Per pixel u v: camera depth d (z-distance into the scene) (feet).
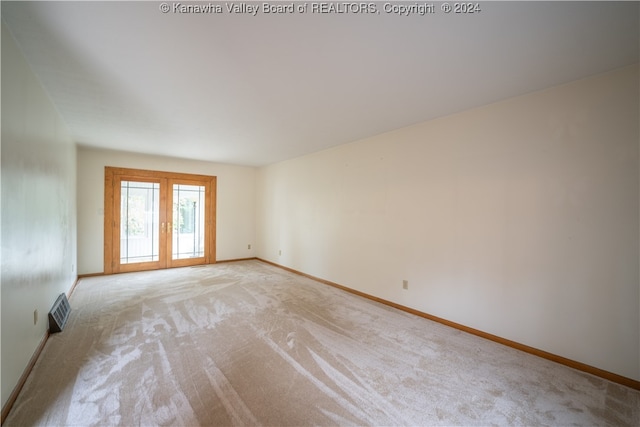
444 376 6.89
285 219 19.06
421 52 6.14
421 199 10.89
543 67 6.75
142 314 10.50
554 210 7.75
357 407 5.75
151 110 9.67
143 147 15.35
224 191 21.08
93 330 9.05
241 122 10.97
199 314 10.60
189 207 19.62
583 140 7.29
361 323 10.05
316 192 16.29
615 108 6.84
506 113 8.64
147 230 18.01
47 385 6.21
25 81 6.41
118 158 16.85
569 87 7.50
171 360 7.34
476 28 5.31
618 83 6.80
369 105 9.20
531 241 8.16
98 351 7.73
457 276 9.77
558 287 7.68
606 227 6.98
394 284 11.84
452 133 9.96
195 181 19.76
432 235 10.52
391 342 8.62
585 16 4.95
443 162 10.21
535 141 8.07
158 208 18.34
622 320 6.77
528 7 4.74
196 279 15.96
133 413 5.42
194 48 6.01
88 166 15.96
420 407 5.79
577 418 5.56
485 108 9.11
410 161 11.30
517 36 5.56
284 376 6.76
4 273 5.33
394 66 6.73
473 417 5.54
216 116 10.28
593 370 7.09
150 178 17.99
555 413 5.69
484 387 6.48
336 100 8.78
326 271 15.46
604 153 7.00
